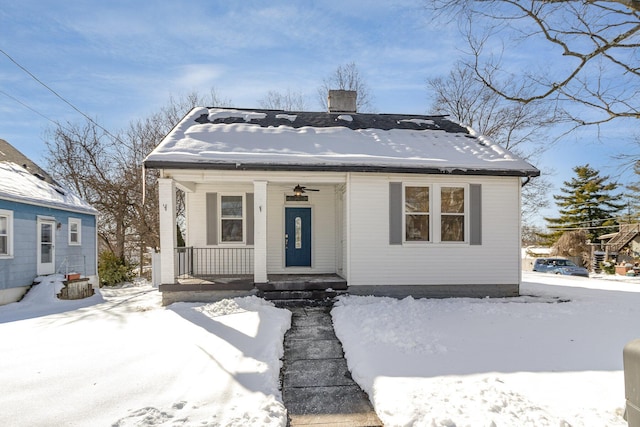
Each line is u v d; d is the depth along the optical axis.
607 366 4.66
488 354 5.09
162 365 4.65
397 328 6.30
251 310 7.61
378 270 9.29
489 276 9.57
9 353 5.15
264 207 9.04
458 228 9.62
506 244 9.64
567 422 3.19
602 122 6.82
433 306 8.18
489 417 3.24
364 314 7.27
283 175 9.16
